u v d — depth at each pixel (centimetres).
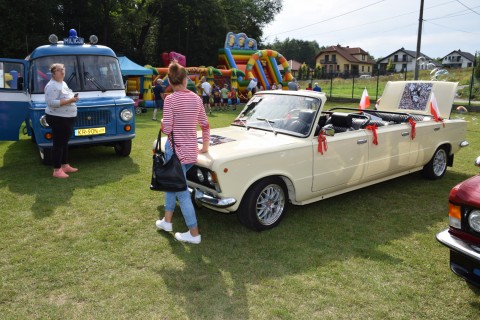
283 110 561
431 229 501
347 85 4006
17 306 335
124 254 425
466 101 2406
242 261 411
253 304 340
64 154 729
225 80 2594
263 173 466
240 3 4106
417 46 2266
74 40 848
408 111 768
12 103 810
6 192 615
